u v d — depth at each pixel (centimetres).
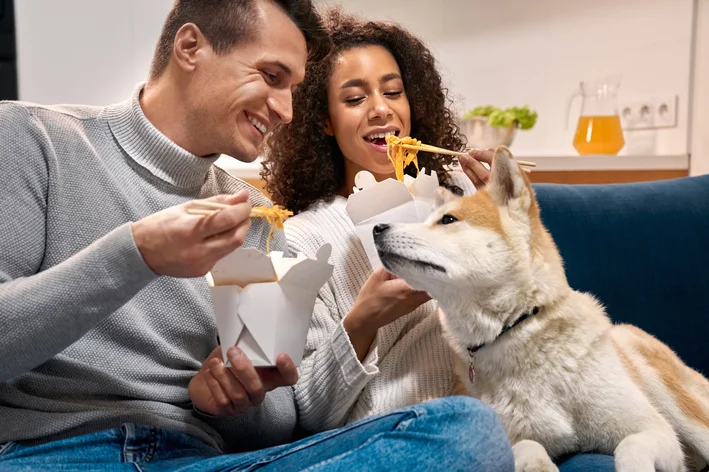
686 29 274
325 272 116
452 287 137
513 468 105
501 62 337
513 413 136
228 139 128
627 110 298
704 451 140
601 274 186
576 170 279
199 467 105
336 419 145
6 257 110
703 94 271
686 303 189
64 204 118
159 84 130
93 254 97
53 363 116
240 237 99
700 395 157
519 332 136
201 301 131
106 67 268
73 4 261
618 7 295
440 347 156
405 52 182
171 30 129
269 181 196
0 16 246
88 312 98
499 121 293
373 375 136
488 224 138
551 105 320
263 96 127
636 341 156
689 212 196
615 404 129
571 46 311
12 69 251
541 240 143
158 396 124
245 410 124
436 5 362
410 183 154
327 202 178
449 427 99
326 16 184
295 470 103
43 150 117
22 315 95
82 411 115
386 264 137
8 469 101
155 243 96
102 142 128
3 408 111
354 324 141
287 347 117
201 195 138
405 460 95
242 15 123
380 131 169
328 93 177
